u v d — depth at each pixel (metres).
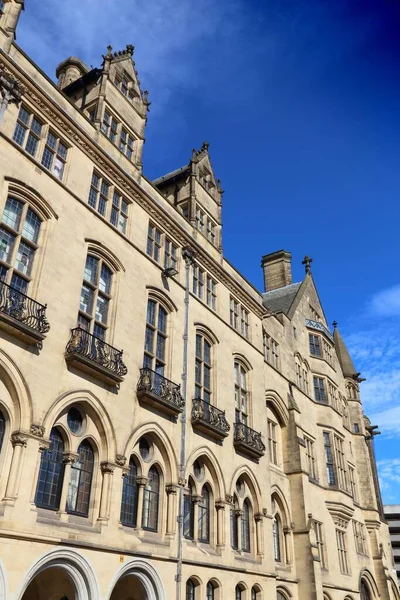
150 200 27.66
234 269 36.22
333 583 36.75
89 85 28.36
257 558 29.19
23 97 21.50
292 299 49.00
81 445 20.19
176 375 26.23
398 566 103.81
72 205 22.47
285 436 37.78
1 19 21.66
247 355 34.31
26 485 16.84
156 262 27.14
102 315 22.92
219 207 36.19
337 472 42.88
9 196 19.84
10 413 17.38
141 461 22.58
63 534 17.69
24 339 18.11
